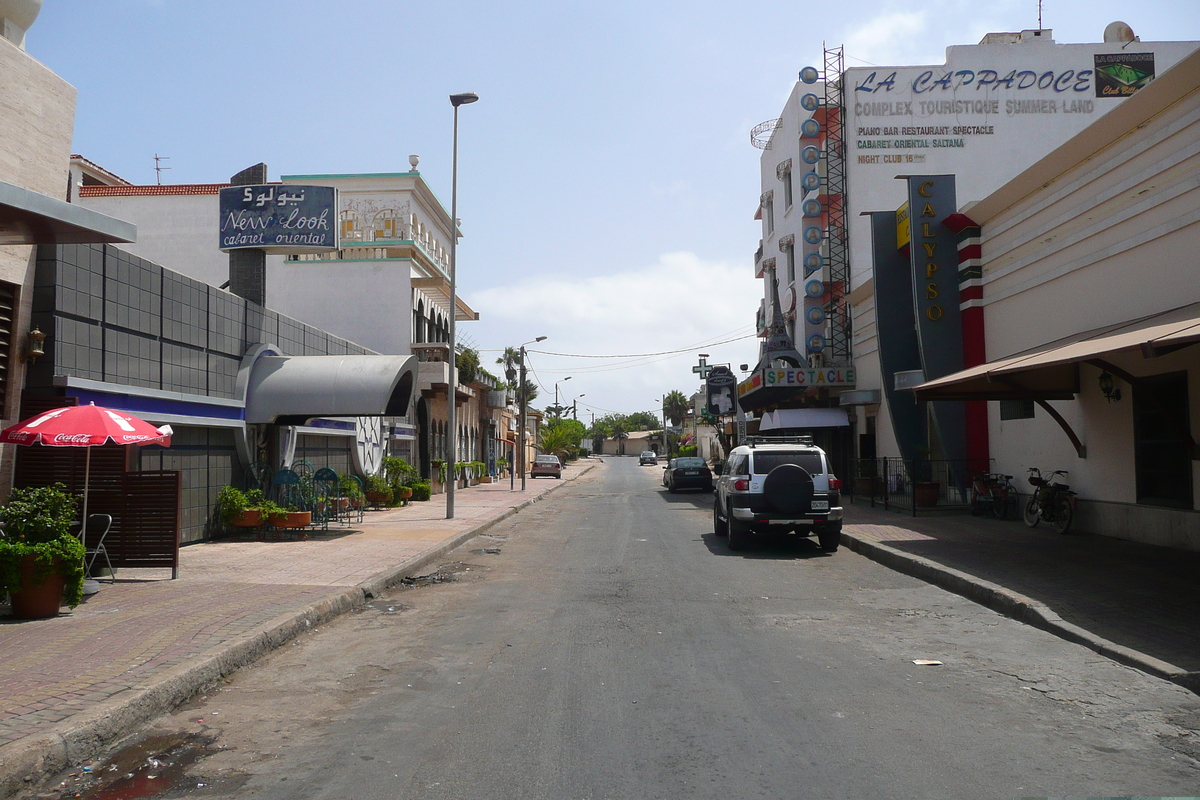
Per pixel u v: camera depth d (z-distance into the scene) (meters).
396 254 31.81
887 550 12.56
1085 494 14.02
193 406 13.70
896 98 30.03
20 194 6.86
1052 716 5.24
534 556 13.97
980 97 29.89
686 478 34.38
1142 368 12.33
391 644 7.57
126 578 10.46
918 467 19.81
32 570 7.77
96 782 4.41
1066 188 14.28
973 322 17.75
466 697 5.81
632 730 5.04
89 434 8.77
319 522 16.92
